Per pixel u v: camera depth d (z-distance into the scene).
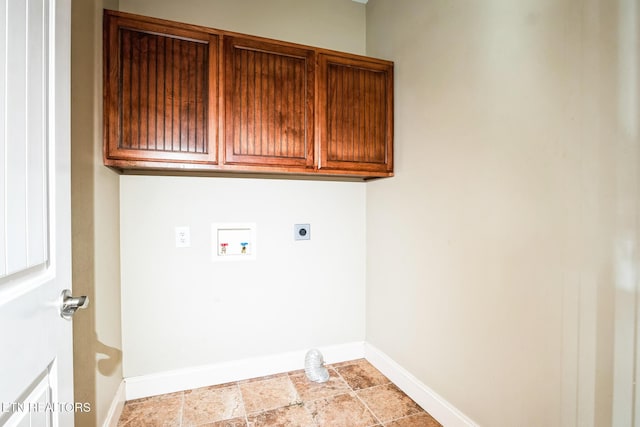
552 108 1.09
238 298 1.98
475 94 1.39
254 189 2.01
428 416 1.64
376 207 2.15
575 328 1.03
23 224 0.61
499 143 1.29
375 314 2.18
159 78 1.47
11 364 0.56
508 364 1.25
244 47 1.60
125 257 1.75
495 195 1.30
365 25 2.28
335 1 2.20
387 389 1.89
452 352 1.52
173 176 1.84
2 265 0.54
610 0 0.94
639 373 0.88
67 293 0.80
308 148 1.73
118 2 1.70
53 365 0.72
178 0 1.82
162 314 1.83
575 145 1.03
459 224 1.48
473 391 1.41
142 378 1.79
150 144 1.46
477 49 1.38
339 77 1.81
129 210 1.76
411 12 1.80
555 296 1.09
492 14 1.32
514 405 1.23
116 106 1.41
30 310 0.63
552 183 1.09
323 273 2.19
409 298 1.83
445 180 1.56
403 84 1.87
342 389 1.89
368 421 1.60
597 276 0.97
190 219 1.87
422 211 1.72
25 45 0.62
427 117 1.68
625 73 0.91
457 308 1.50
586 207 1.00
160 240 1.82
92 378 1.28
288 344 2.11
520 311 1.21
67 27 0.82
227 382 1.95
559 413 1.07
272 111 1.65
